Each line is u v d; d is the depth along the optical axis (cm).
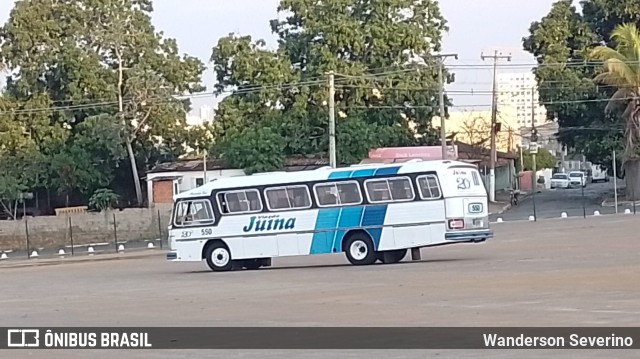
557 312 1694
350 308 1928
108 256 5078
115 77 7294
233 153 7094
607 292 1989
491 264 2928
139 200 7244
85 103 7231
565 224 5119
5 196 6812
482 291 2120
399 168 3350
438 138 7750
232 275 3200
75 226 6328
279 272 3212
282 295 2308
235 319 1838
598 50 7025
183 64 7475
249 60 7425
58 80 7362
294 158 7262
